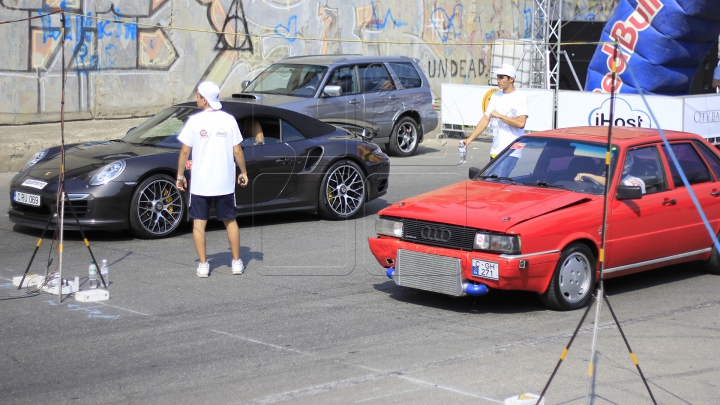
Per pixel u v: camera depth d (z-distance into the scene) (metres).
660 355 5.27
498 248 5.87
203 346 5.34
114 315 6.00
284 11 18.50
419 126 15.59
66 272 7.18
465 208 6.29
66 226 8.09
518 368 4.98
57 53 14.92
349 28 19.98
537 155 7.13
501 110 8.34
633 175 6.72
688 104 14.32
